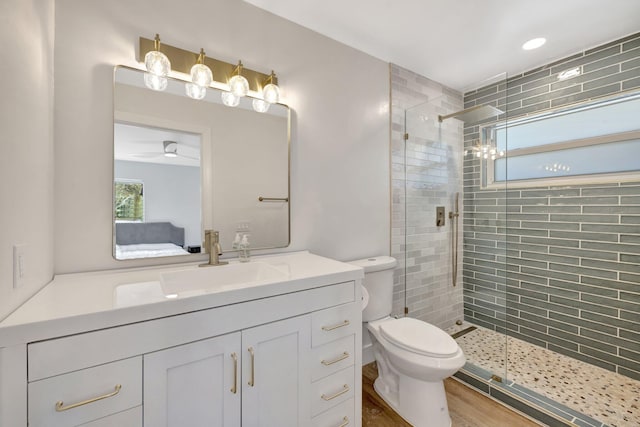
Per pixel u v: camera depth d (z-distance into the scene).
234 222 1.50
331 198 1.87
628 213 1.86
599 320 2.00
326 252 1.85
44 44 0.98
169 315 0.83
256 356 1.00
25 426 0.66
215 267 1.32
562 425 1.47
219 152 1.46
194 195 1.39
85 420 0.72
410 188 2.26
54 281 1.04
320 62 1.80
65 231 1.11
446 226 2.43
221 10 1.44
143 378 0.80
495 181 2.18
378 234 2.12
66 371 0.70
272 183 1.62
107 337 0.75
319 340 1.16
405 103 2.26
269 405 1.03
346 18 1.66
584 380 1.85
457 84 2.55
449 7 1.57
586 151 2.05
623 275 1.89
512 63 2.20
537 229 2.31
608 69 1.91
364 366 2.07
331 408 1.20
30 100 0.86
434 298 2.39
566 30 1.78
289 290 1.07
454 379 1.93
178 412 0.85
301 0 1.51
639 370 1.83
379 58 2.11
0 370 0.64
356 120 1.99
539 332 2.30
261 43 1.57
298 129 1.72
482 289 2.28
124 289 0.95
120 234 1.23
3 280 0.69
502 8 1.58
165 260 1.33
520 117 2.37
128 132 1.23
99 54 1.17
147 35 1.26
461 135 2.39
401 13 1.62
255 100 1.56
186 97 1.37
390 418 1.59
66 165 1.11
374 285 1.86
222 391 0.93
